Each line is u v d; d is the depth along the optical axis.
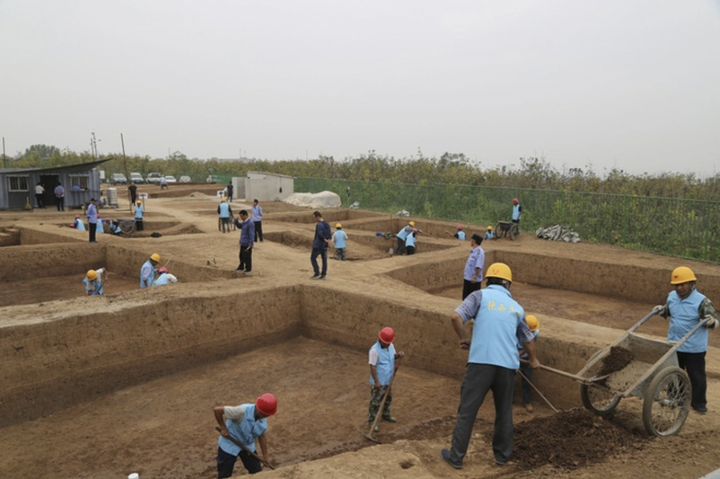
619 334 8.85
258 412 5.38
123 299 10.12
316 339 11.95
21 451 7.27
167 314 9.99
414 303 10.54
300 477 4.57
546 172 30.92
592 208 21.84
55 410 8.59
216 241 19.16
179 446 7.38
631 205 20.22
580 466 4.70
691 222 17.94
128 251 17.03
